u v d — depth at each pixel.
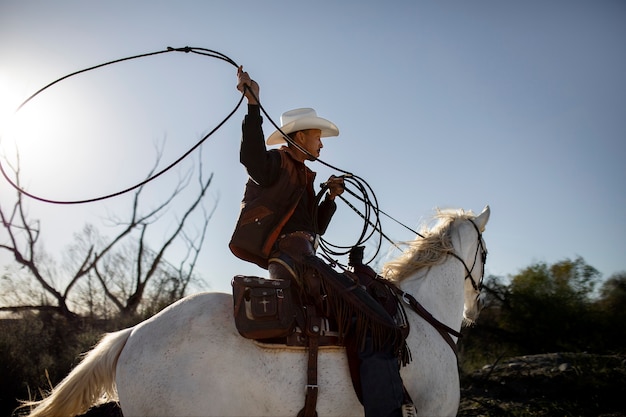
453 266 4.77
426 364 4.17
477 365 12.86
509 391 9.85
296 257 4.06
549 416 8.58
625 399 9.09
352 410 3.87
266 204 4.13
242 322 3.75
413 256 4.71
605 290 16.16
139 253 17.22
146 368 3.67
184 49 4.21
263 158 4.03
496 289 16.19
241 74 4.10
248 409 3.69
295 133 4.66
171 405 3.60
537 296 15.84
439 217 5.04
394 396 3.82
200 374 3.66
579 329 15.55
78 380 3.77
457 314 4.75
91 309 16.36
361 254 4.50
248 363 3.73
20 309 15.27
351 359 3.87
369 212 4.63
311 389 3.74
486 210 5.11
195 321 3.79
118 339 3.88
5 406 9.91
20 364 10.70
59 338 13.04
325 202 4.68
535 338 15.73
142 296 16.98
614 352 13.59
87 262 16.95
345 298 3.94
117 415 5.68
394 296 4.35
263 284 3.88
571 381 9.77
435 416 4.15
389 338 3.94
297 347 3.83
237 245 4.14
